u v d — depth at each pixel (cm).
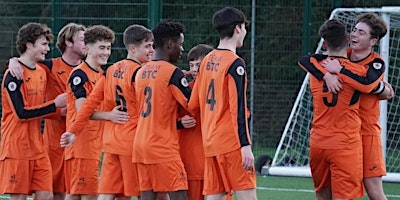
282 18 4291
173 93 2172
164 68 2175
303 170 3809
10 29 4400
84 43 2500
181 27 2222
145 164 2186
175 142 2197
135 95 2250
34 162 2416
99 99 2317
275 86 4341
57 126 2530
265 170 3894
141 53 2280
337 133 2219
